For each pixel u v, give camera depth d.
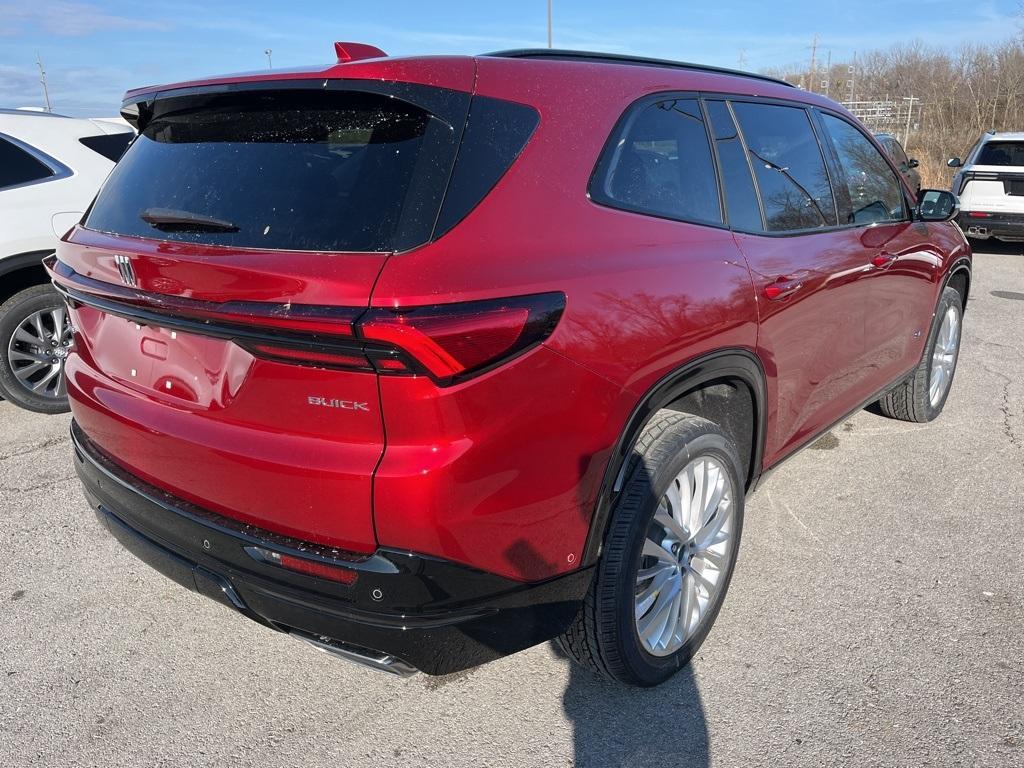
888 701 2.50
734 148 2.85
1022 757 2.26
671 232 2.44
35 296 4.85
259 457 1.96
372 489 1.83
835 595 3.08
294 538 1.99
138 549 2.36
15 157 4.91
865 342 3.61
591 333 2.04
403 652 1.95
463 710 2.51
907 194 4.10
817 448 4.52
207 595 2.22
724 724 2.42
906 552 3.39
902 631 2.85
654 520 2.41
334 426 1.87
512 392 1.88
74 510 3.85
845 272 3.24
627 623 2.34
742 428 2.86
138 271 2.10
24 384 4.91
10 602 3.10
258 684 2.65
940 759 2.26
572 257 2.07
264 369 1.92
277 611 2.04
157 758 2.33
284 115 2.16
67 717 2.49
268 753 2.34
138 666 2.74
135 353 2.32
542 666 2.72
